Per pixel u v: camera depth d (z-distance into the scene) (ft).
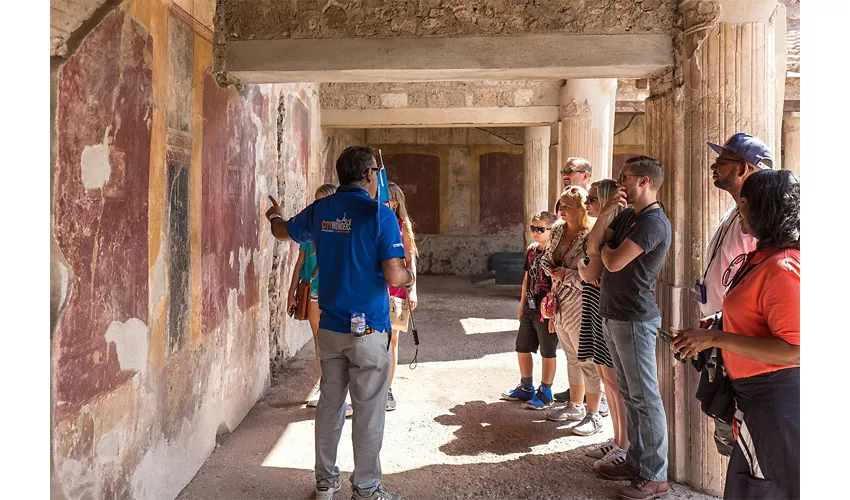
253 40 12.75
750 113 11.16
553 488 11.49
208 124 12.51
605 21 12.09
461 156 49.60
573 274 13.83
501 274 43.68
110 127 8.25
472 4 12.35
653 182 10.62
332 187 15.02
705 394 7.54
